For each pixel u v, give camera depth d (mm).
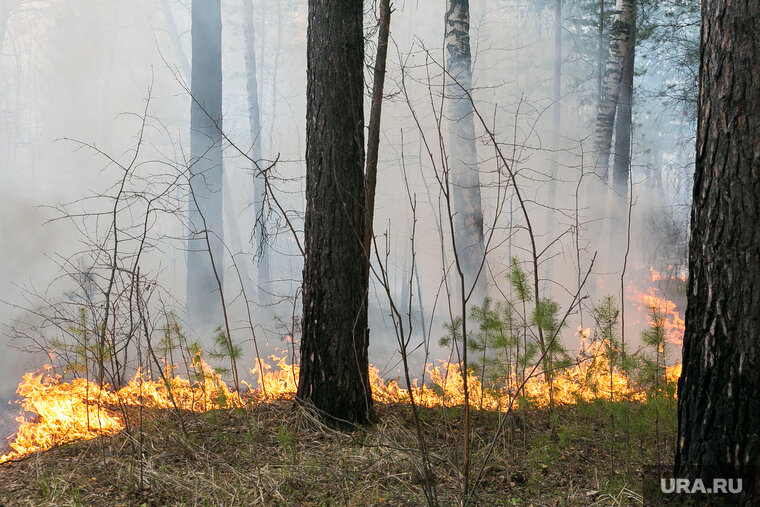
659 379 4043
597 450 4180
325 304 4785
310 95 4883
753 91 2936
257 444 4320
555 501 3430
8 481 3693
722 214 3000
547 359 4336
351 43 4805
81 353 4477
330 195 4789
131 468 3705
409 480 3680
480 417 4645
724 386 2965
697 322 3107
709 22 3102
